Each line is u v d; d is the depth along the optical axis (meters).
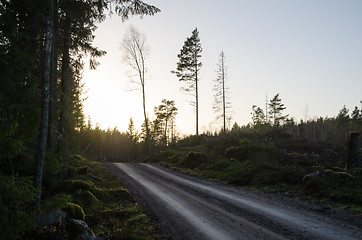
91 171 15.70
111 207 9.20
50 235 5.56
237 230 6.74
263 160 16.34
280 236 6.22
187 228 6.98
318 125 70.62
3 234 4.38
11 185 4.55
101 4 10.50
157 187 13.01
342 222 7.12
